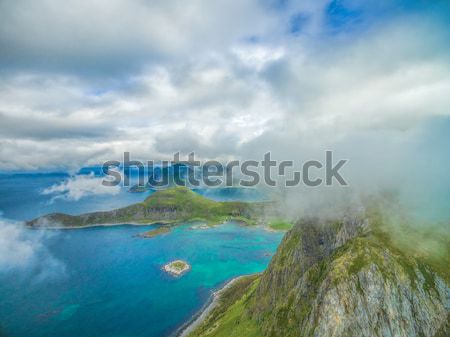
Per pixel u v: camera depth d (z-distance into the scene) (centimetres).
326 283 11669
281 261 17275
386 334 10112
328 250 15588
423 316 10469
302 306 13175
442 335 10162
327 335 10462
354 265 11662
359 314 10494
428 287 11100
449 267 11850
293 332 12525
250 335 14725
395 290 10844
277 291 16100
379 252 11994
